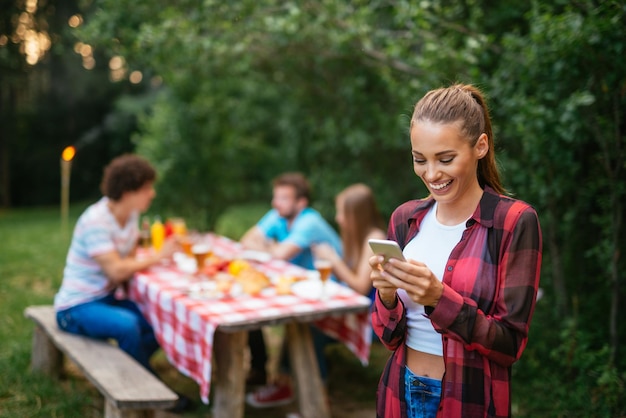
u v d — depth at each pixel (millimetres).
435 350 1623
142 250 4395
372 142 6395
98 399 3473
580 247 3967
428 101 1548
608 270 3416
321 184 7285
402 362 1690
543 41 3184
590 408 3080
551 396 3330
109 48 5051
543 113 3242
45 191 13469
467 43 3760
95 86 12594
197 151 8211
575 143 3424
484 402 1515
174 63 5297
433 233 1637
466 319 1443
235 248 4570
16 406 3246
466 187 1561
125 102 12234
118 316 3336
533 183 3611
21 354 3938
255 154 9656
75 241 3467
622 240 3494
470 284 1522
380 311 1655
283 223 4395
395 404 1689
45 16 7449
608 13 2791
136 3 4762
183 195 8258
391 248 1424
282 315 2877
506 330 1457
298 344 3295
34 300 5172
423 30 4031
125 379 2805
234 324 2764
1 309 4906
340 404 3654
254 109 8938
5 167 13039
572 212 3701
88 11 7422
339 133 6645
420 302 1466
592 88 3180
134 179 3426
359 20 4543
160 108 8352
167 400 2617
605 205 3385
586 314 3781
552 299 3895
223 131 8547
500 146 3898
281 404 3688
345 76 5992
